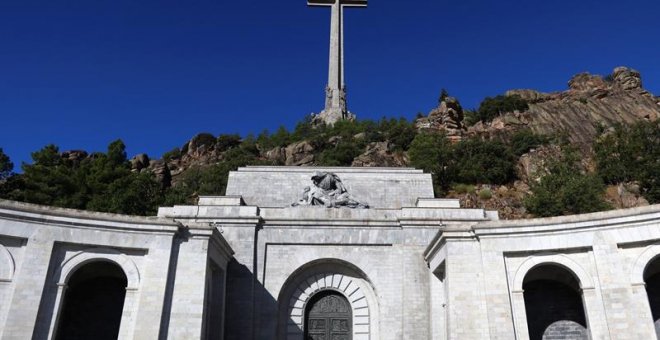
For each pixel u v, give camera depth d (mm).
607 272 24766
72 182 61875
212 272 30281
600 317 24594
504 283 26156
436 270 30422
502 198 74062
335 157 91188
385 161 87562
